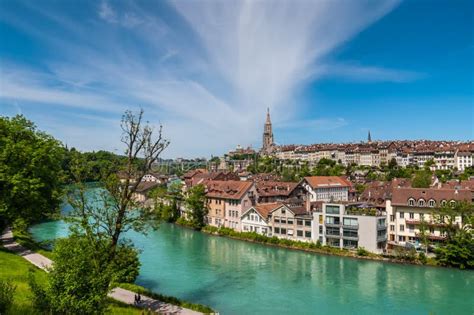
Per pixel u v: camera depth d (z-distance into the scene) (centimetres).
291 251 7431
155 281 5525
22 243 6350
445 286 5406
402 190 7662
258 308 4588
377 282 5581
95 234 3325
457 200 6850
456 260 6272
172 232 9262
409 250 6594
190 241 8269
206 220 10044
